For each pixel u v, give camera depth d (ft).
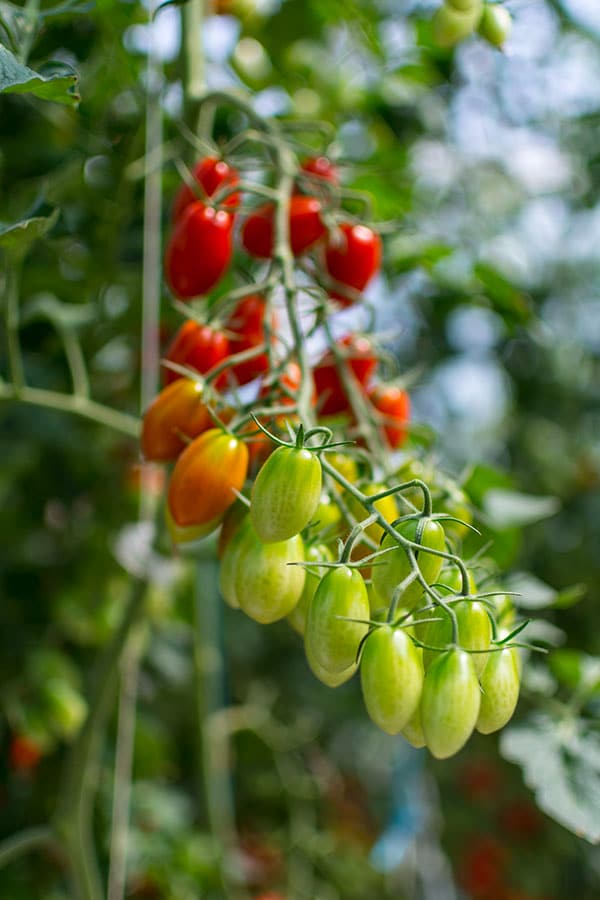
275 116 3.40
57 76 1.81
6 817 3.55
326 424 2.29
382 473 2.00
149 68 2.65
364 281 2.30
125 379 3.65
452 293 3.42
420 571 1.69
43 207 2.20
